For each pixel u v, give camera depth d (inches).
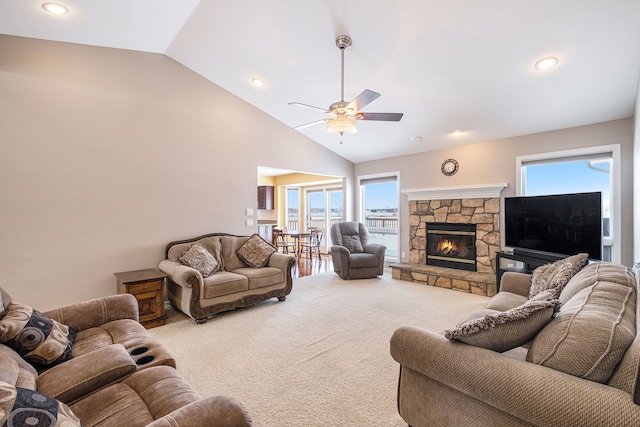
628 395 37.8
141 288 126.6
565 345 44.6
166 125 157.0
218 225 176.6
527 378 43.5
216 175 175.5
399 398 63.1
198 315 129.6
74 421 34.7
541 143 174.9
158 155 154.6
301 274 232.4
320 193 350.3
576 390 39.9
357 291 180.7
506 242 174.6
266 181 367.9
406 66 134.6
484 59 123.6
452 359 51.8
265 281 152.4
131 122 146.5
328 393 80.8
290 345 109.3
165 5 111.9
